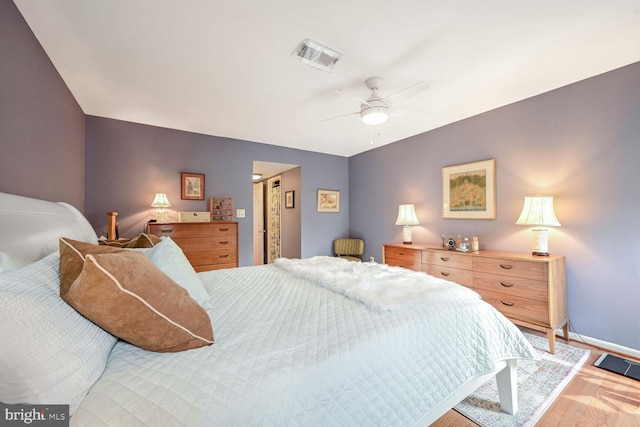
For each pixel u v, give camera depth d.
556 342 2.34
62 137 2.25
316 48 1.89
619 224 2.15
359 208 4.90
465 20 1.63
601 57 2.01
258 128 3.55
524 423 1.43
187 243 3.03
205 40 1.79
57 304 0.67
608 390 1.69
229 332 0.99
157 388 0.67
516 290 2.38
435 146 3.60
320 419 0.79
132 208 3.27
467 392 1.32
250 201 4.11
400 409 1.00
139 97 2.62
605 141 2.22
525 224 2.46
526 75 2.26
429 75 2.25
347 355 0.90
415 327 1.14
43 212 1.31
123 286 0.73
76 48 1.86
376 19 1.62
